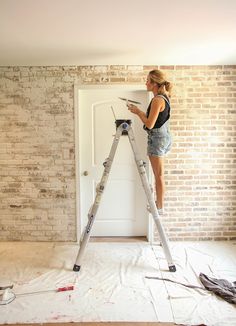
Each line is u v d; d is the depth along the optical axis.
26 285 2.60
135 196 3.72
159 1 1.79
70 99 3.44
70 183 3.54
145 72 3.41
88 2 1.79
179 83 3.41
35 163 3.52
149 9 1.90
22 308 2.26
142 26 2.20
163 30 2.28
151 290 2.51
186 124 3.45
